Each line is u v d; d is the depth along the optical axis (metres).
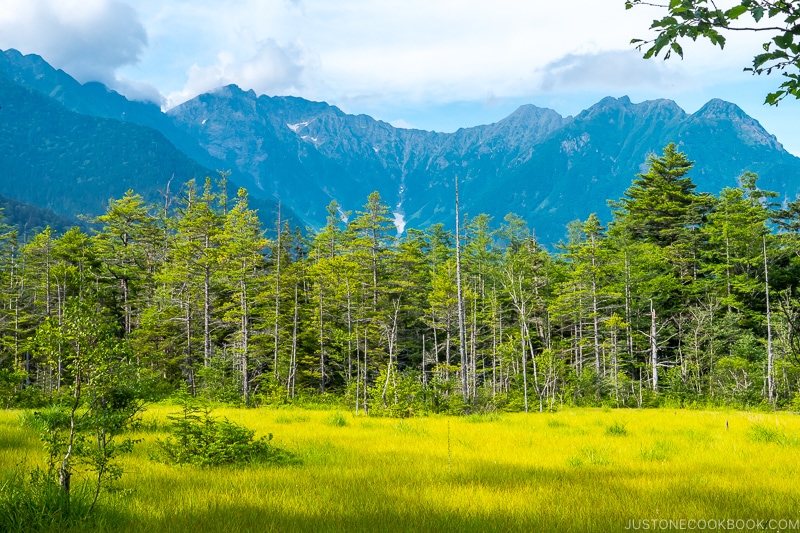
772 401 35.88
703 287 53.97
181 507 6.25
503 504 6.68
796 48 3.36
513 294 45.34
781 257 50.28
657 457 10.67
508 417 21.59
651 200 60.28
